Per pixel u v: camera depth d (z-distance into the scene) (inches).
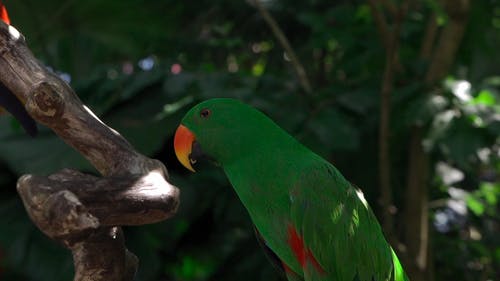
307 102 196.1
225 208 232.5
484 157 208.2
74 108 83.0
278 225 109.9
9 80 86.4
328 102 194.1
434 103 175.2
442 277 234.8
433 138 173.9
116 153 81.9
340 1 241.4
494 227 250.1
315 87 243.0
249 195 110.0
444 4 189.0
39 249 215.5
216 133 108.3
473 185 233.0
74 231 68.6
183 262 284.5
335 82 215.8
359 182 214.1
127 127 205.8
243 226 231.0
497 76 245.4
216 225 256.5
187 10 255.3
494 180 267.7
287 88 201.9
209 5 254.2
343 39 206.5
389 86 175.8
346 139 179.9
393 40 177.6
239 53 257.6
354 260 110.8
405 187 219.5
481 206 212.4
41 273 213.2
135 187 74.7
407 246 201.5
